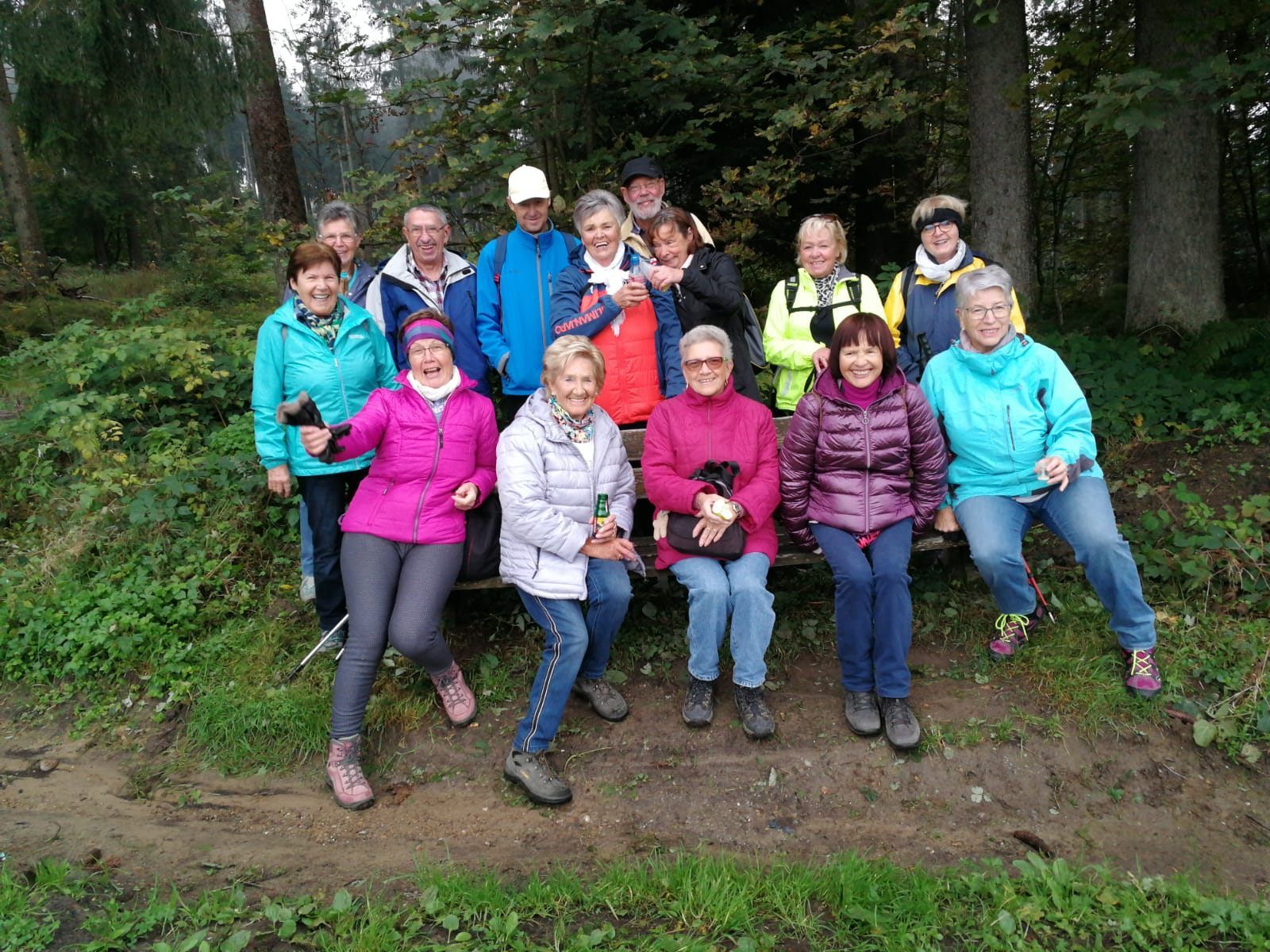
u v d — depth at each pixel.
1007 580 3.33
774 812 2.93
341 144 6.73
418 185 5.95
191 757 3.21
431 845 2.80
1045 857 2.72
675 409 3.35
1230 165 7.48
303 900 2.43
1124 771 3.03
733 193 6.20
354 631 2.98
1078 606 3.69
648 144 6.07
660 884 2.49
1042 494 3.40
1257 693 3.21
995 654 3.49
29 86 9.87
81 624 3.63
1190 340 5.33
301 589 3.97
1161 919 2.33
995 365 3.34
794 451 3.33
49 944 2.25
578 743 3.23
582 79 5.69
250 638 3.68
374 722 3.26
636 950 2.24
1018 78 5.89
